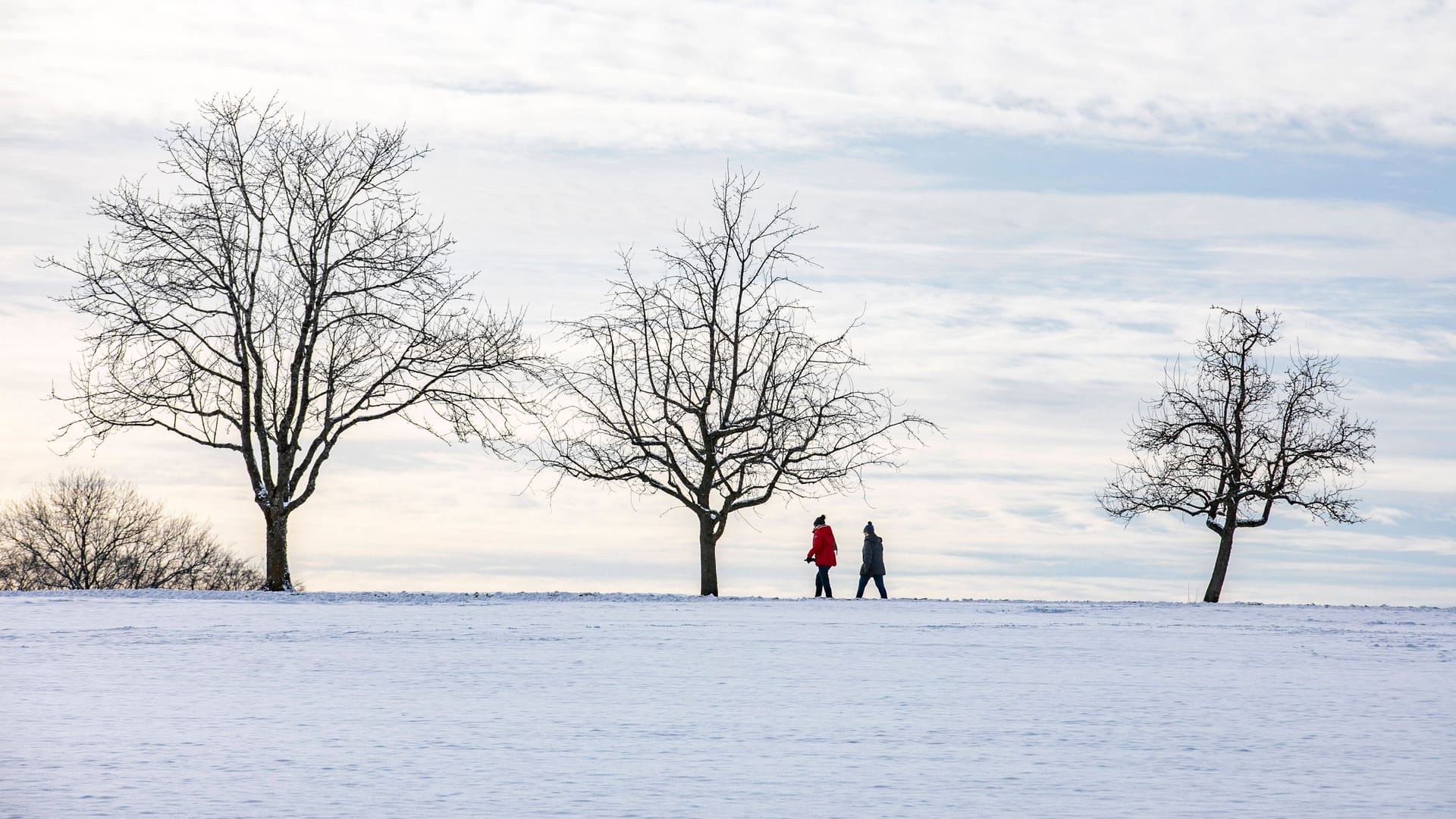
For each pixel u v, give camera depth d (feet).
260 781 42.01
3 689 65.46
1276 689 68.64
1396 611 164.96
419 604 153.69
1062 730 53.67
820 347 216.95
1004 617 136.46
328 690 65.51
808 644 96.99
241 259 203.51
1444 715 58.59
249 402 204.64
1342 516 222.69
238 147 205.05
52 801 38.93
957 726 54.75
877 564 199.52
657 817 37.27
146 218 201.87
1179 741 51.08
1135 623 129.70
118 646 90.38
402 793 40.24
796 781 42.55
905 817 37.40
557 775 43.32
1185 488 227.81
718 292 218.59
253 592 181.47
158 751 47.44
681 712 58.34
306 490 205.67
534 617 127.75
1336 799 40.04
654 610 143.43
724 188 218.79
